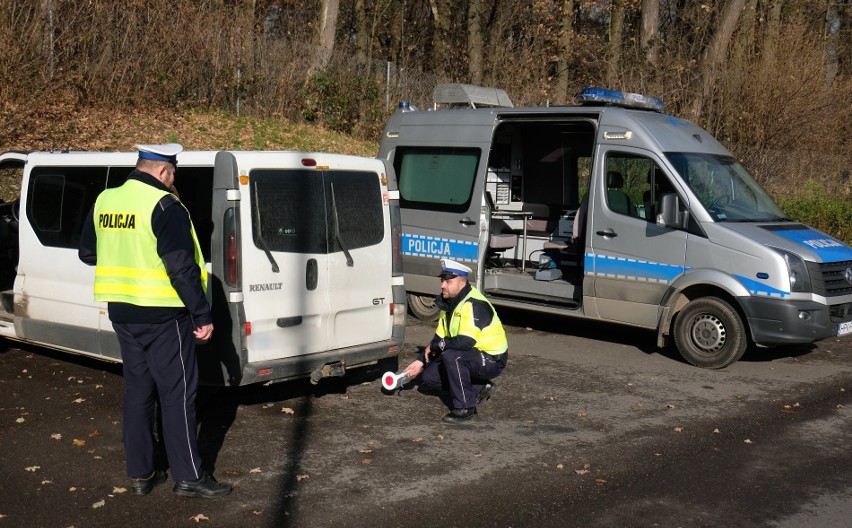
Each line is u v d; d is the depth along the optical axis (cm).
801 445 606
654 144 871
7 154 742
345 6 3247
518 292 991
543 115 944
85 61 1599
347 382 746
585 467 554
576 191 1114
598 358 866
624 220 877
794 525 469
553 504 493
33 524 450
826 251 836
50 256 695
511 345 918
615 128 897
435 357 684
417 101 2152
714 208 847
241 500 489
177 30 1770
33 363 772
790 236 841
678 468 556
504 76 2383
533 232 1105
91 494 491
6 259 841
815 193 1767
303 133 1900
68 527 447
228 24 1906
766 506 495
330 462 554
